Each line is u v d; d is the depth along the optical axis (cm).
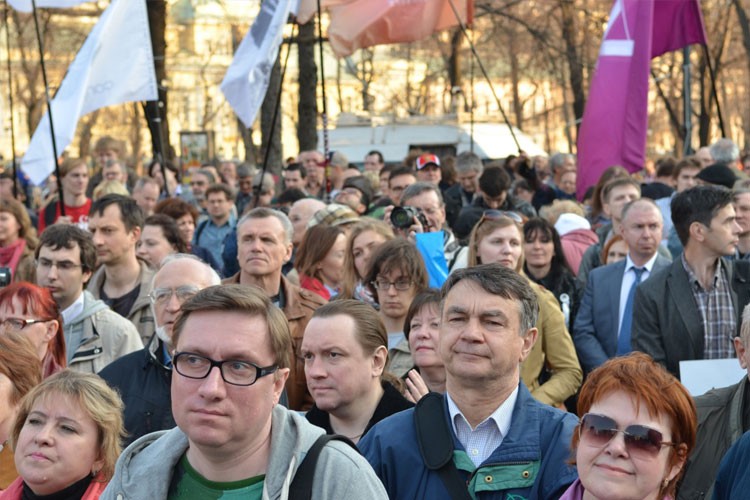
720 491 423
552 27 4162
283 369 385
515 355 478
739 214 925
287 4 1378
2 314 678
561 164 1795
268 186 1605
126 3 1287
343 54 1497
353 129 3130
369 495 380
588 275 893
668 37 1438
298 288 800
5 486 563
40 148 1252
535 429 481
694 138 4878
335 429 585
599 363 843
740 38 4269
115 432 505
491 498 472
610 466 418
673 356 739
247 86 1362
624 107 1314
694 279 744
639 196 1023
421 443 485
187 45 6125
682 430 425
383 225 838
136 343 782
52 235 781
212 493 379
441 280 853
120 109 5547
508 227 781
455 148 3042
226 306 376
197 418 368
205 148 2973
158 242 971
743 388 541
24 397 514
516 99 4603
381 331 583
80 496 497
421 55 5494
